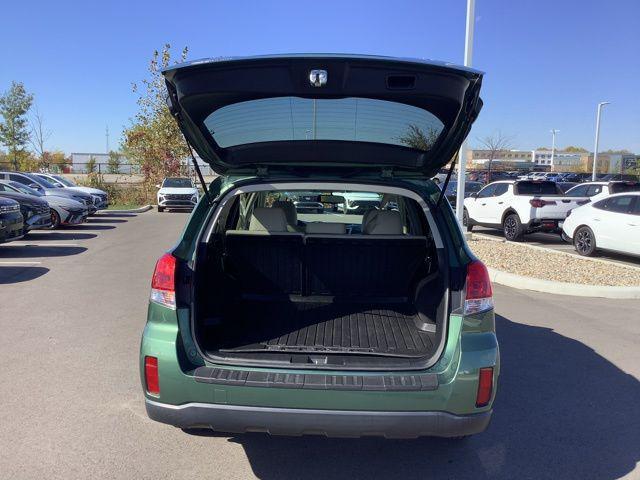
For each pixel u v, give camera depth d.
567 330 6.16
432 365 2.83
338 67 2.74
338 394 2.68
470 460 3.43
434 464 3.38
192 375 2.76
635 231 10.71
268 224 4.13
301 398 2.69
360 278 3.93
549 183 14.99
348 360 2.92
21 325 6.04
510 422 3.93
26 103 33.72
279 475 3.23
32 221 13.16
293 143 3.48
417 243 3.84
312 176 3.42
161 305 2.91
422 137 3.33
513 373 4.85
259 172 3.51
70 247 12.33
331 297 3.94
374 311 3.75
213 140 3.43
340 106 3.09
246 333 3.33
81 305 6.93
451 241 3.13
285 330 3.39
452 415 2.73
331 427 2.70
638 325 6.41
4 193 13.26
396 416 2.69
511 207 14.69
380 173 3.53
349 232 5.24
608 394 4.43
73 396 4.21
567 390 4.49
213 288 3.37
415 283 3.83
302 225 5.53
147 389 2.87
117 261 10.38
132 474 3.20
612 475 3.27
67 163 37.50
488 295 2.93
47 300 7.19
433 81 2.78
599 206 11.80
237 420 2.75
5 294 7.53
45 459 3.33
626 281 8.55
